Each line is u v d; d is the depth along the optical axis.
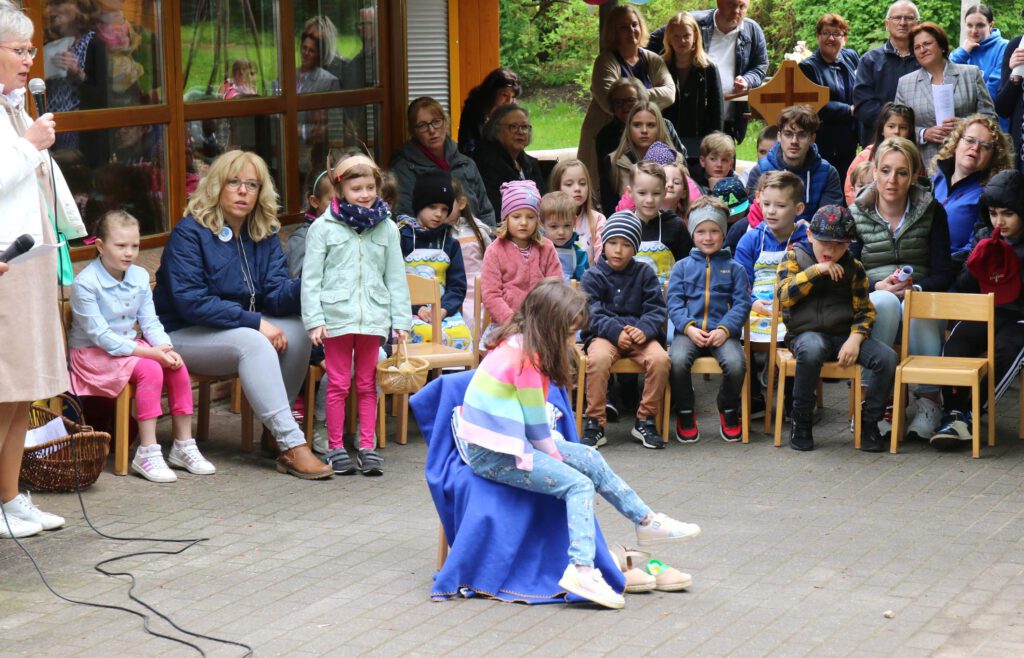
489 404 4.79
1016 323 7.17
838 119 11.16
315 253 6.64
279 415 6.64
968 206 8.12
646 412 7.20
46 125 5.23
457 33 10.55
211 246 6.79
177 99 7.96
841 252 6.98
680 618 4.64
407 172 8.93
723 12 12.88
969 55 11.41
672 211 8.26
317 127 9.20
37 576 5.14
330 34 9.26
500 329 4.89
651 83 11.00
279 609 4.76
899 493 6.22
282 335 6.83
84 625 4.61
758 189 8.08
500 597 4.87
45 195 5.59
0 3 5.30
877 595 4.84
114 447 6.89
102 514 5.97
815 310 7.08
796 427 7.07
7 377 5.33
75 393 6.48
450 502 5.04
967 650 4.24
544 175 12.59
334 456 6.70
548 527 4.96
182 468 6.70
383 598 4.88
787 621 4.57
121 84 7.63
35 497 6.21
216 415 7.88
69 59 7.32
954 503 6.04
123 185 7.71
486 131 9.67
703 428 7.56
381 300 6.75
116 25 7.56
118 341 6.50
